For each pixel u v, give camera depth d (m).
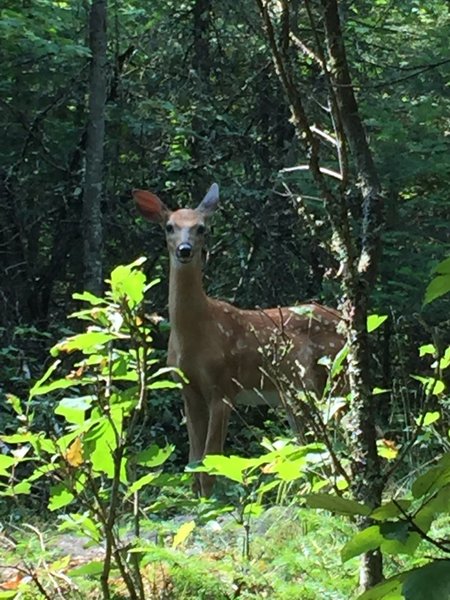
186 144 12.54
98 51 11.51
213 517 3.37
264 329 7.98
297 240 11.63
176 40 12.58
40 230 13.24
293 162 11.97
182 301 7.64
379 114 10.91
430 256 10.81
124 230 12.55
